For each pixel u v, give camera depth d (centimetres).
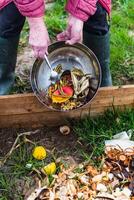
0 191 162
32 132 180
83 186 161
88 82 174
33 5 144
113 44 222
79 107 174
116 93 179
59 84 173
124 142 173
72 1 152
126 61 213
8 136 179
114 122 181
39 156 170
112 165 167
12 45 179
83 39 180
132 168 166
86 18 154
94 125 180
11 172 167
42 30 150
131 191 160
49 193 158
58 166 168
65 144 177
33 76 172
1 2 166
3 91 189
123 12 247
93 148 173
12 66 187
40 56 157
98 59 184
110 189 160
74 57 173
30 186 163
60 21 235
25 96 173
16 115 177
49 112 178
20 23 173
